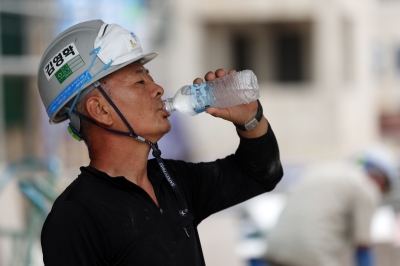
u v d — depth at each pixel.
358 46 29.61
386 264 7.46
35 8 13.59
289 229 6.32
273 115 25.64
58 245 2.69
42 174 7.55
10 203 8.05
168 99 3.19
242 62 26.19
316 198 6.29
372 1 37.12
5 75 13.07
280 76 26.25
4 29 13.08
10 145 13.18
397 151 26.19
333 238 6.23
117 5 15.91
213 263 8.47
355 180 6.29
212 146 25.02
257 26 25.78
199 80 3.36
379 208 8.77
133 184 2.88
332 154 24.97
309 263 6.20
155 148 3.03
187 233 2.94
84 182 2.86
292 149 25.48
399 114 35.00
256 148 3.36
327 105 25.33
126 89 2.97
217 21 24.88
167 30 21.70
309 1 24.67
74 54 2.95
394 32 39.78
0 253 7.35
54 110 3.00
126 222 2.79
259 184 3.47
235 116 3.22
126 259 2.76
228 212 11.57
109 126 2.98
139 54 3.01
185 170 3.32
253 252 7.24
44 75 3.02
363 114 30.27
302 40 25.89
